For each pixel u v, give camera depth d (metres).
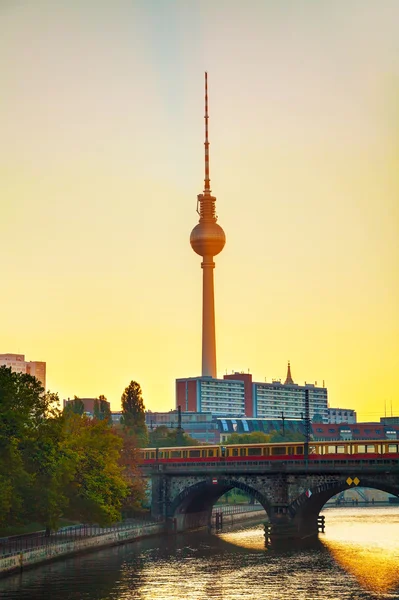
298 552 186.25
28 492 162.12
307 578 153.38
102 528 195.88
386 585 146.25
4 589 142.88
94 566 164.75
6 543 168.38
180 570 161.62
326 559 175.12
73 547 177.00
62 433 182.50
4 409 162.50
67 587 144.75
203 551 187.25
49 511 163.12
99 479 190.38
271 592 141.00
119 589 143.12
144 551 187.12
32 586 145.38
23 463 164.88
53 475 167.25
